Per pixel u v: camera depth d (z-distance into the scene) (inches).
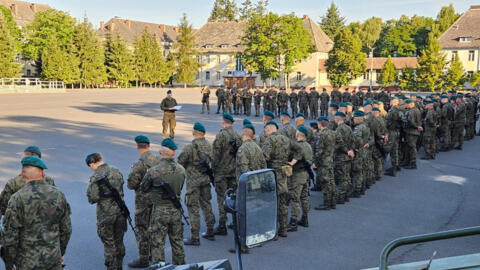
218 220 323.3
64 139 646.5
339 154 359.3
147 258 240.1
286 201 286.8
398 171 486.6
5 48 2132.1
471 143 703.7
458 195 388.2
